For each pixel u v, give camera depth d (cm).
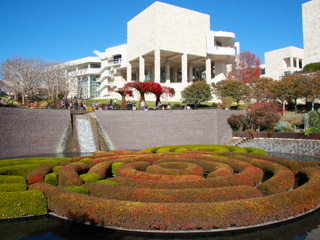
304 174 1292
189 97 4512
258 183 1209
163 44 5434
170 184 1046
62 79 5781
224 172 1238
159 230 782
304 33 5347
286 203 862
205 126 3388
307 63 5284
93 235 815
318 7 5156
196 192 921
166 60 6334
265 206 829
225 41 6681
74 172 1238
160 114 3372
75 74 7594
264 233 826
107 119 3259
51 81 5544
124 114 3306
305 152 2631
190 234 778
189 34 5791
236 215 793
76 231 840
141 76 5962
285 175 1168
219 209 790
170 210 782
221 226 785
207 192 923
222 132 3447
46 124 2844
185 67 5709
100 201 838
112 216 798
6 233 825
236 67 6706
